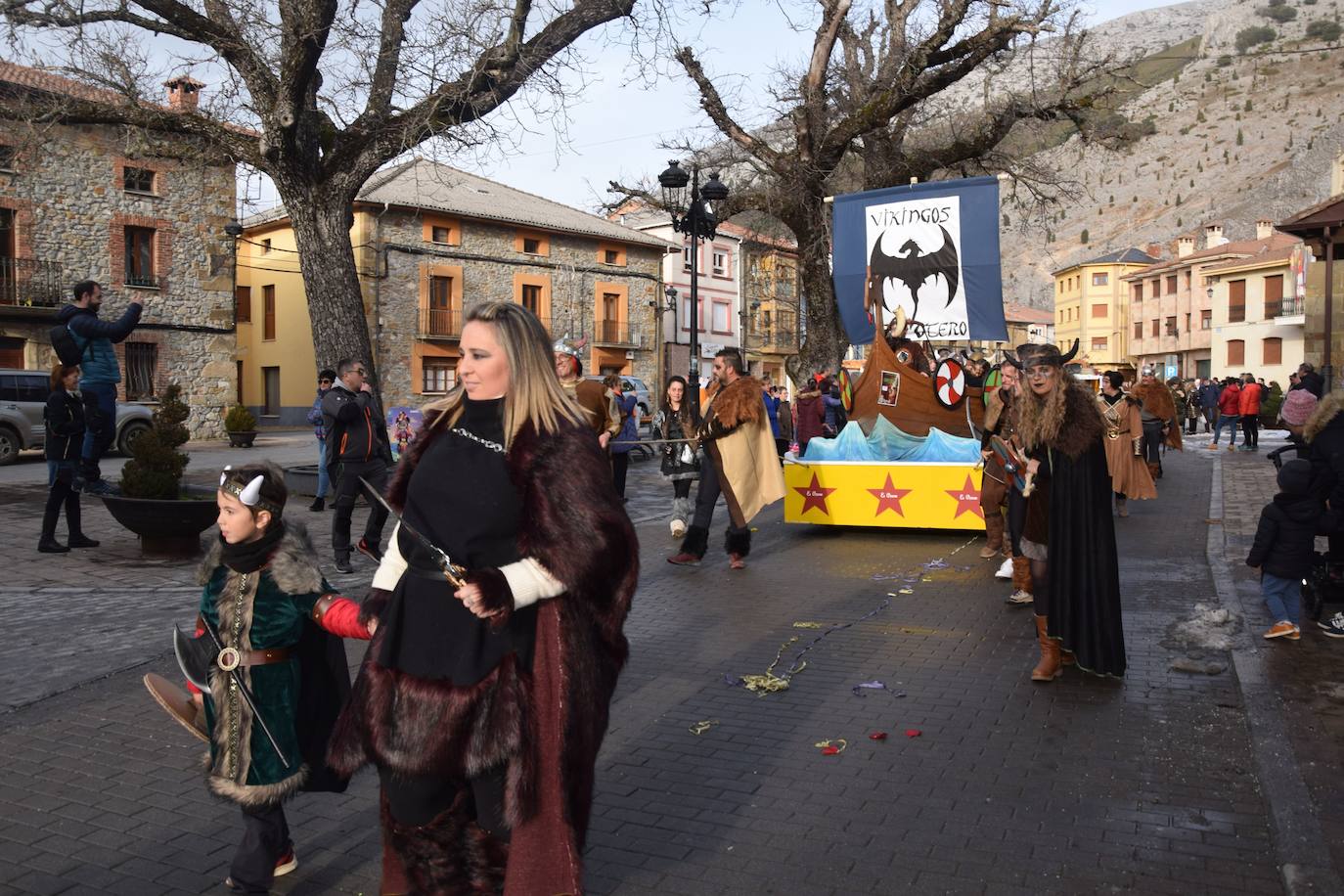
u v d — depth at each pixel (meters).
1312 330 24.58
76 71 13.66
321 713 3.25
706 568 9.23
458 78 13.57
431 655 2.54
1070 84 23.70
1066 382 5.58
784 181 23.30
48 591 7.94
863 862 3.54
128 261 29.30
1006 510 9.33
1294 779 4.13
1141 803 4.00
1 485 15.47
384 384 36.97
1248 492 14.77
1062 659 5.97
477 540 2.57
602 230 44.03
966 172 26.36
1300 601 6.87
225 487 3.07
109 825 3.85
